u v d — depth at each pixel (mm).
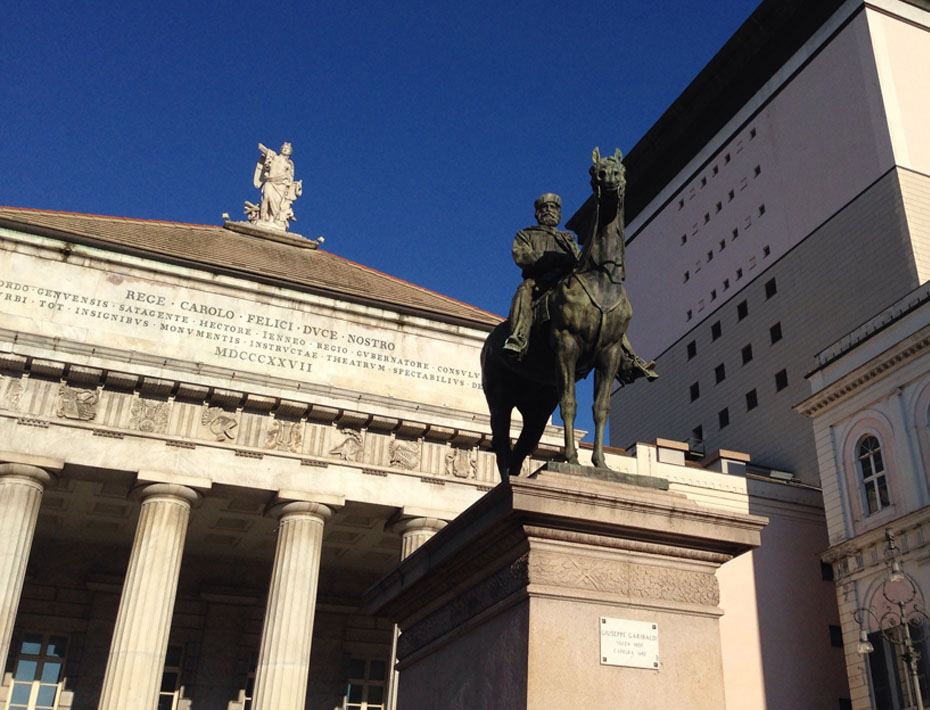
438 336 38906
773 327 56250
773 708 39688
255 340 35969
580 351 9164
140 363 32031
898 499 36719
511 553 8016
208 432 32500
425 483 34438
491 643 8039
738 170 63469
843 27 55250
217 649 41000
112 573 40375
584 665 7367
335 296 37625
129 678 28438
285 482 32688
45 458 30156
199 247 40031
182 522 31312
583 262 9445
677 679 7613
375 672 43531
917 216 47938
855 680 37312
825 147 54906
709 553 8250
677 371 65125
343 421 34156
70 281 34250
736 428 57531
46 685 37906
